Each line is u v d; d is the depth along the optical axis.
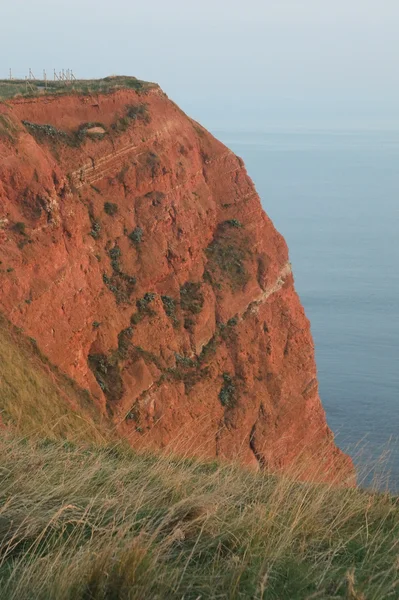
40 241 32.25
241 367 40.62
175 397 36.56
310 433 42.34
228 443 37.91
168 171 42.34
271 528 8.10
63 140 39.12
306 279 156.62
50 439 13.55
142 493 8.48
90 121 41.25
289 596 6.73
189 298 40.59
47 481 8.53
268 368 41.88
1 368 20.83
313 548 7.95
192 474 10.40
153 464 11.04
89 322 34.47
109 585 6.40
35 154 34.19
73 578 6.30
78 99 41.50
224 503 8.67
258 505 8.52
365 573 7.35
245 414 39.00
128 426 33.69
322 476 11.06
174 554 7.21
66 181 35.50
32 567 6.33
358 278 158.00
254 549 7.45
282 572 7.15
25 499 7.85
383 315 122.50
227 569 6.91
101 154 40.06
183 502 8.26
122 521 7.95
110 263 37.94
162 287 40.16
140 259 39.16
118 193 40.31
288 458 20.62
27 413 19.06
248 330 41.88
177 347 38.66
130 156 41.34
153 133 42.91
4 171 32.50
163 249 40.44
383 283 152.88
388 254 191.75
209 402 38.31
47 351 30.62
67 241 34.38
